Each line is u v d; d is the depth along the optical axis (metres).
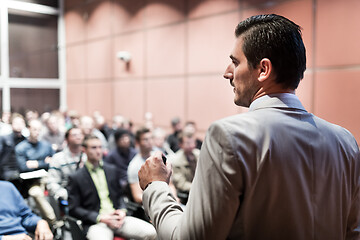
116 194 2.99
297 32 0.71
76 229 2.54
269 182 0.61
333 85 3.91
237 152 0.60
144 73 6.88
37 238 2.18
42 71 9.34
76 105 9.16
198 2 5.64
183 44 5.96
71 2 9.12
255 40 0.70
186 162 3.36
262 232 0.63
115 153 4.20
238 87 0.75
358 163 0.78
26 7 9.03
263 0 4.62
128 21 7.22
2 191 2.26
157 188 0.71
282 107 0.70
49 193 3.18
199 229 0.59
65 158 3.53
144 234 2.57
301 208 0.65
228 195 0.59
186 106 5.95
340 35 3.82
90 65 8.54
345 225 0.75
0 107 8.77
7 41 8.82
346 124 3.80
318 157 0.68
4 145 4.34
